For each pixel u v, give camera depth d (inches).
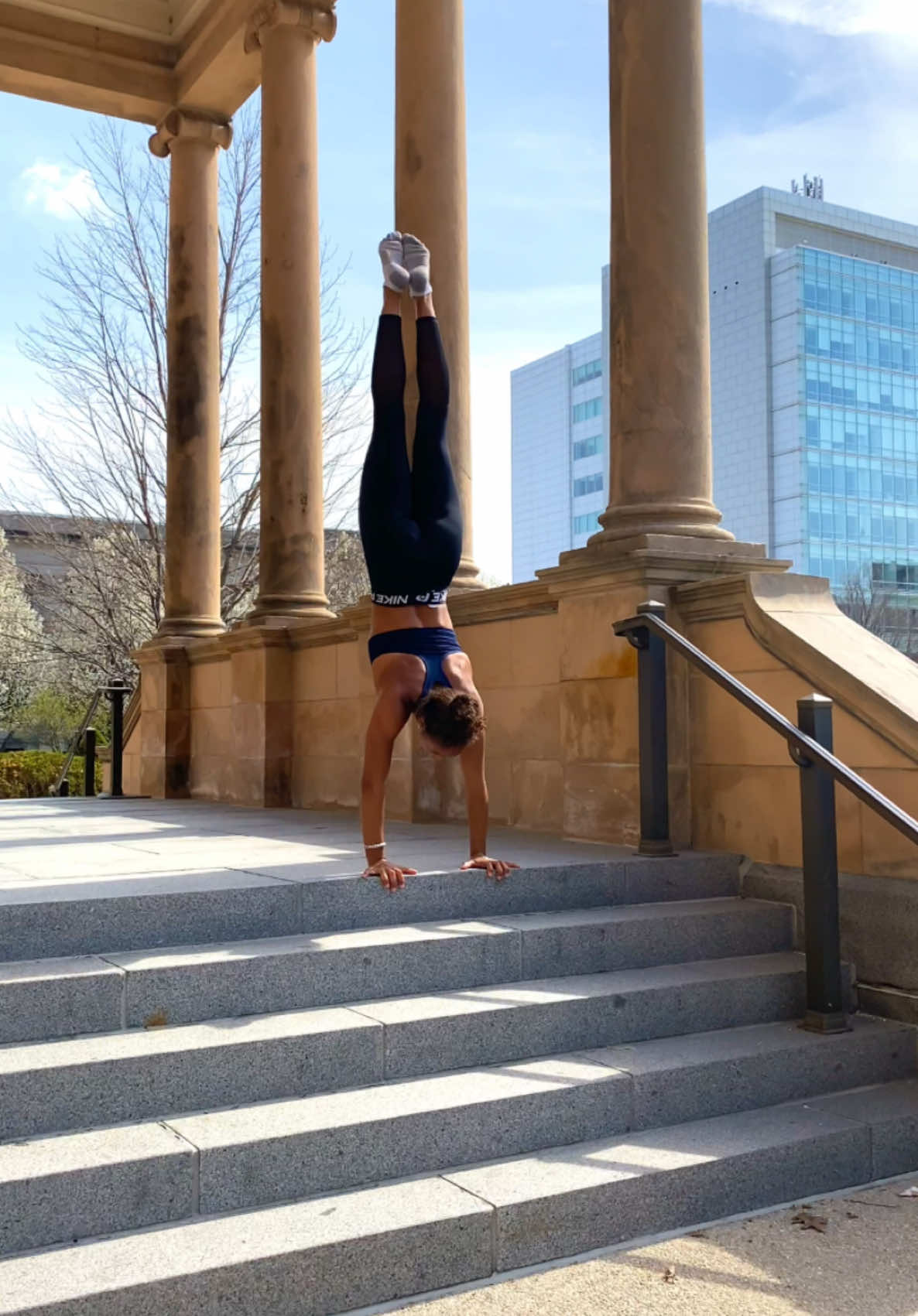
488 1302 114.3
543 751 256.1
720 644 214.5
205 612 430.9
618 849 215.5
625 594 222.5
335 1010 148.2
